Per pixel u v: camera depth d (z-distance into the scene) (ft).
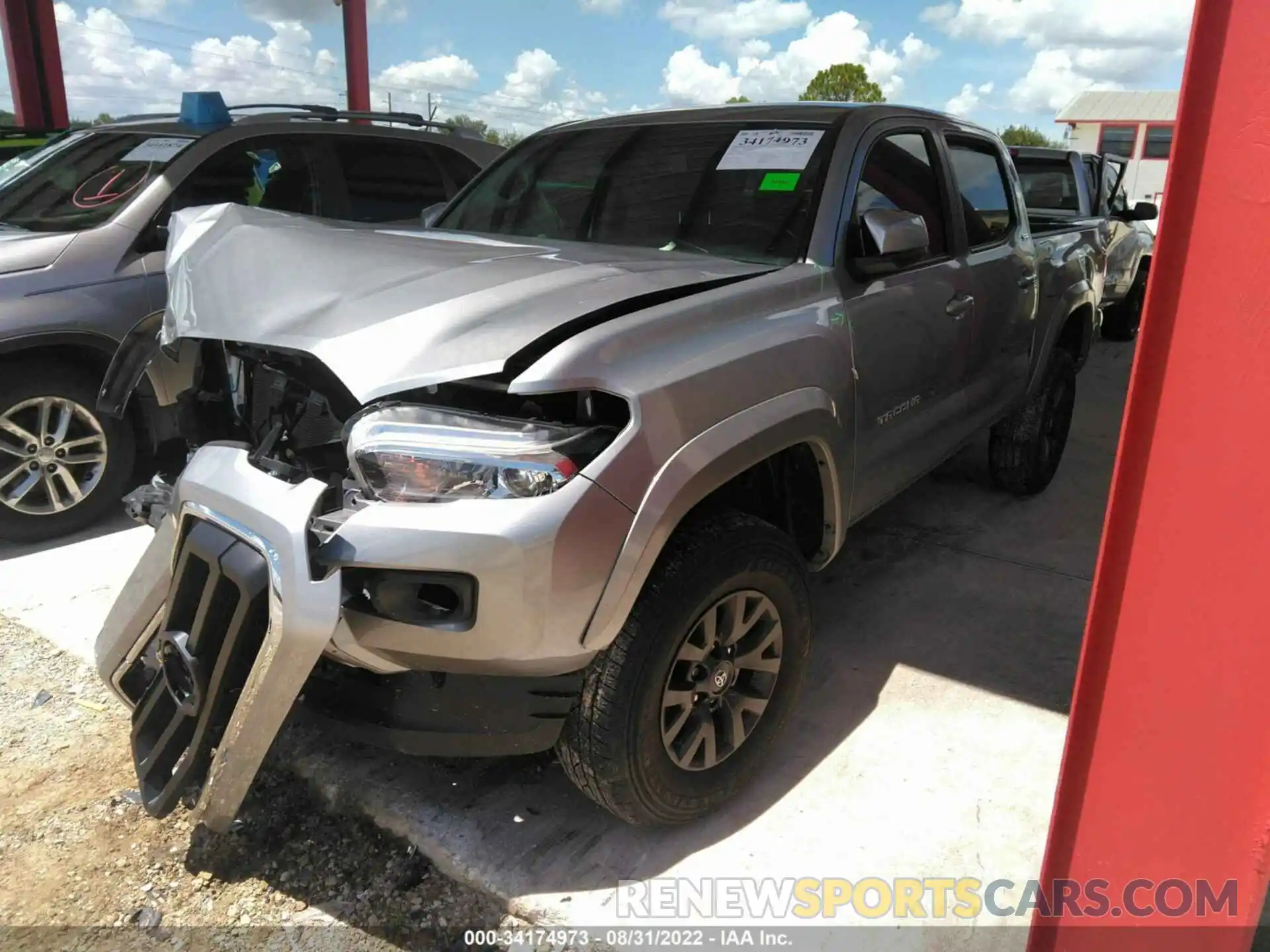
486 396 6.79
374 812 8.05
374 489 6.34
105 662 7.79
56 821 8.11
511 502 6.11
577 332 6.71
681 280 7.75
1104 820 4.90
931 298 10.53
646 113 12.01
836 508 8.93
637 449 6.51
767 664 8.09
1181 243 4.13
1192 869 4.66
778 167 9.87
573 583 6.25
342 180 16.84
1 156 23.40
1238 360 4.08
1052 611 11.87
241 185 15.42
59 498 13.41
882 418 9.59
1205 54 3.92
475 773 8.57
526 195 11.54
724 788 7.91
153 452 14.33
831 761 8.84
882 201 10.11
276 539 6.15
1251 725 4.34
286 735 8.94
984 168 13.00
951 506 15.65
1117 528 4.56
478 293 6.89
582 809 8.18
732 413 7.25
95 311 13.14
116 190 14.53
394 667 6.66
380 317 6.68
